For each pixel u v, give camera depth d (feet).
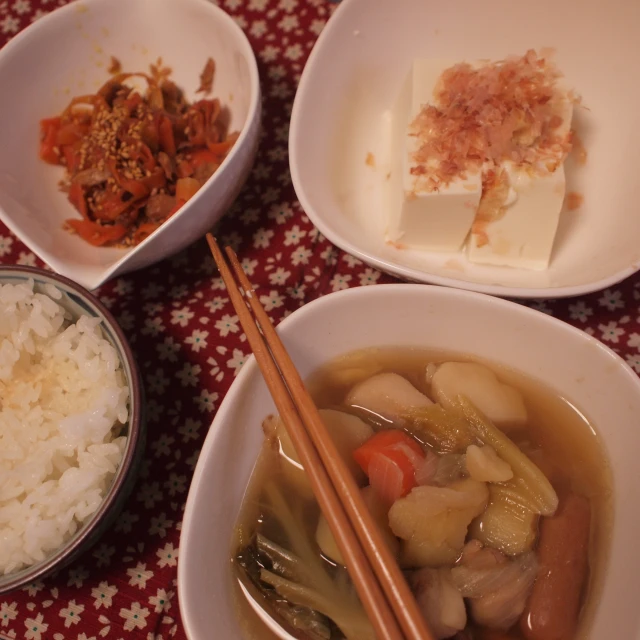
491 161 0.99
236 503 0.86
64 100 1.20
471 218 1.00
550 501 0.81
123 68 1.22
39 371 0.95
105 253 1.10
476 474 0.82
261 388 0.87
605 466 0.85
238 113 1.14
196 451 0.96
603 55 1.07
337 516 0.72
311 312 0.87
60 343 0.93
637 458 0.80
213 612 0.77
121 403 0.89
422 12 1.09
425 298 0.87
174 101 1.19
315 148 1.04
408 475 0.83
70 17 1.15
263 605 0.82
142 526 0.93
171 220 0.94
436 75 1.06
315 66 1.04
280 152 1.15
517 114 0.99
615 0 1.02
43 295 0.93
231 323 1.04
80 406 0.92
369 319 0.90
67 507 0.85
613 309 1.01
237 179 1.01
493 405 0.88
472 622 0.79
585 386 0.86
